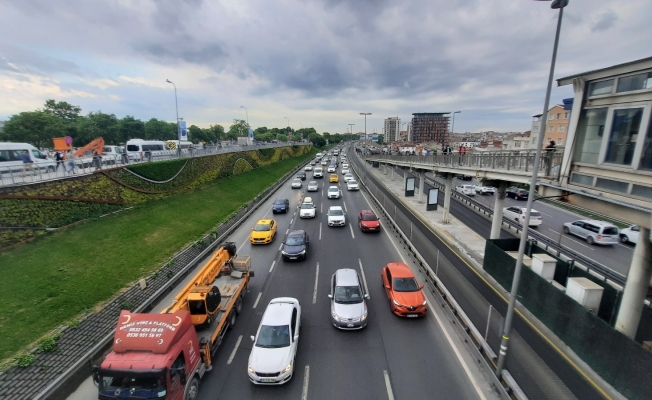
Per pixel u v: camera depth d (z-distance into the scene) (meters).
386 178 60.44
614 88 10.14
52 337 10.65
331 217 28.58
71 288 13.92
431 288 16.11
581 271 14.04
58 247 16.91
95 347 11.44
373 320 13.82
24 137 44.19
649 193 9.18
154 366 8.05
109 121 63.00
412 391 9.88
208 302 11.47
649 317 11.34
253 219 31.56
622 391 9.00
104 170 23.92
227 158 49.00
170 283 16.83
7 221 16.38
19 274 13.98
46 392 9.30
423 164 33.84
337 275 15.28
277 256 21.62
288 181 59.72
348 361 11.30
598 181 10.96
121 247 18.70
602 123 10.70
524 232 9.34
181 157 37.25
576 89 11.54
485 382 10.16
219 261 14.84
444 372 10.66
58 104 70.56
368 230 26.19
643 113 9.25
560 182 12.55
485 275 17.98
